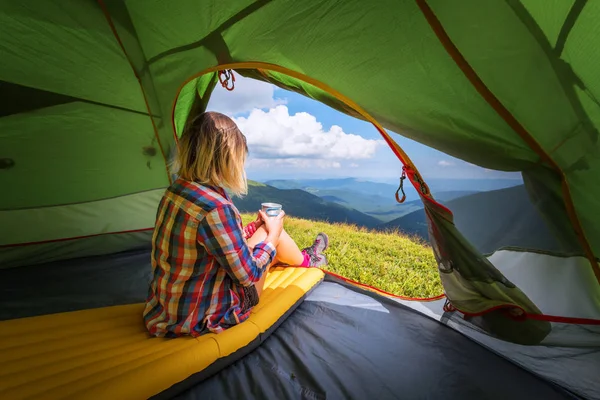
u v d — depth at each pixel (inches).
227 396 45.4
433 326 65.1
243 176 49.8
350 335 61.1
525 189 47.1
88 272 86.0
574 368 51.2
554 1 32.9
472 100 42.0
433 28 38.5
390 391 47.4
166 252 46.7
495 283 50.7
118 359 45.7
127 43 74.2
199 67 69.4
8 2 66.1
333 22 45.0
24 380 41.0
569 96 36.8
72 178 90.7
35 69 75.7
